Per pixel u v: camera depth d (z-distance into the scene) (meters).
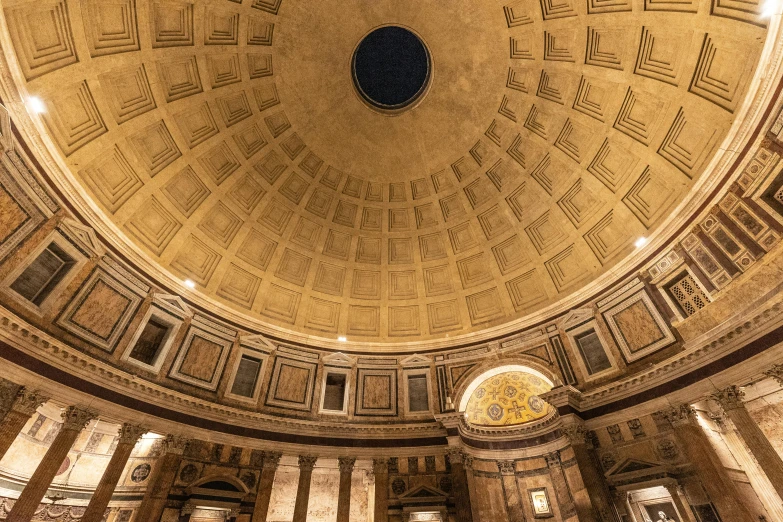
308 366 20.78
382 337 22.72
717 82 13.55
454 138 21.77
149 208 18.00
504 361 19.55
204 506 15.31
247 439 17.53
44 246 13.77
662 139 15.83
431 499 17.00
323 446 18.56
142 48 15.68
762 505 13.76
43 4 12.63
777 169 11.66
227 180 20.27
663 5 13.78
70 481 20.61
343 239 23.47
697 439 13.17
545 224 20.70
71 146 14.85
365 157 22.62
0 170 12.26
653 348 15.32
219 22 16.98
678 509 12.98
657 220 16.52
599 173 18.39
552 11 16.69
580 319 18.03
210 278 20.05
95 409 13.99
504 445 19.38
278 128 20.83
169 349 17.06
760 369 11.99
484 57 19.22
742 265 12.90
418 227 23.48
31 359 12.72
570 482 16.89
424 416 19.75
